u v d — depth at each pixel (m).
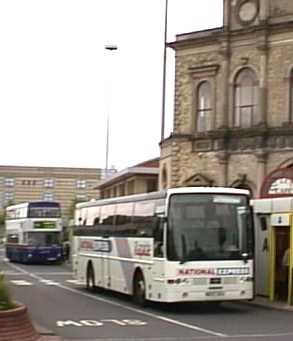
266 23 44.22
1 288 16.00
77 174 131.75
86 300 27.62
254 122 45.00
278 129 43.62
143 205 25.22
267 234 27.20
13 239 64.50
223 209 23.44
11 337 15.16
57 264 61.12
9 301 15.94
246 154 45.09
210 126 46.94
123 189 78.88
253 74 45.16
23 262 61.72
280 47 44.00
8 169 131.38
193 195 23.31
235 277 23.11
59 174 131.62
